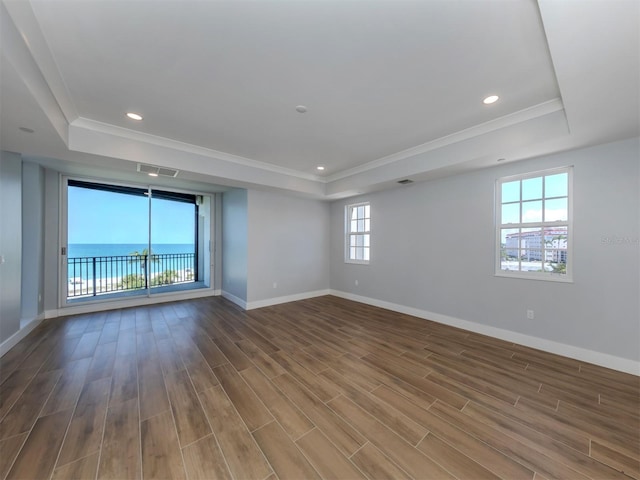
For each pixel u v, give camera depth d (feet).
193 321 13.29
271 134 10.36
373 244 16.70
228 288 18.15
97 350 9.77
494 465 4.87
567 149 9.04
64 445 5.24
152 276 18.20
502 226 11.21
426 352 9.79
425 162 11.68
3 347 9.29
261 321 13.44
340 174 16.01
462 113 8.66
